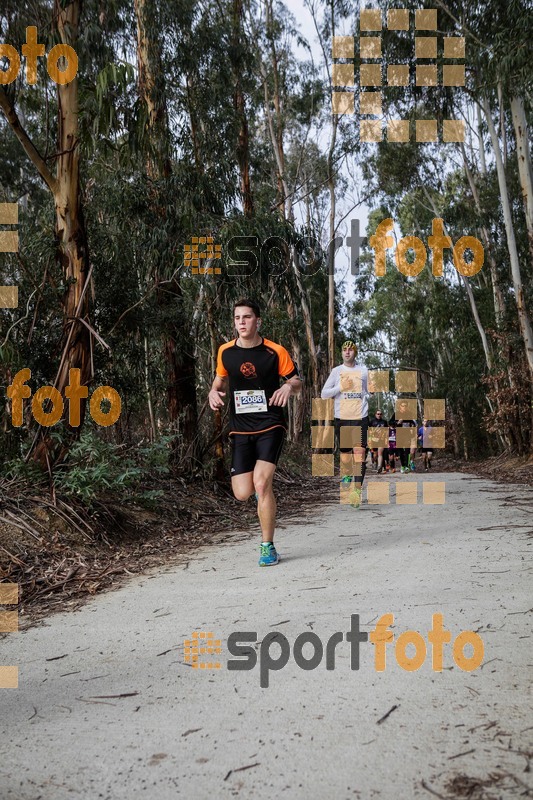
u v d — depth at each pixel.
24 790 2.01
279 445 5.30
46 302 7.87
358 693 2.58
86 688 2.83
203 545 6.42
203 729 2.36
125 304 9.18
